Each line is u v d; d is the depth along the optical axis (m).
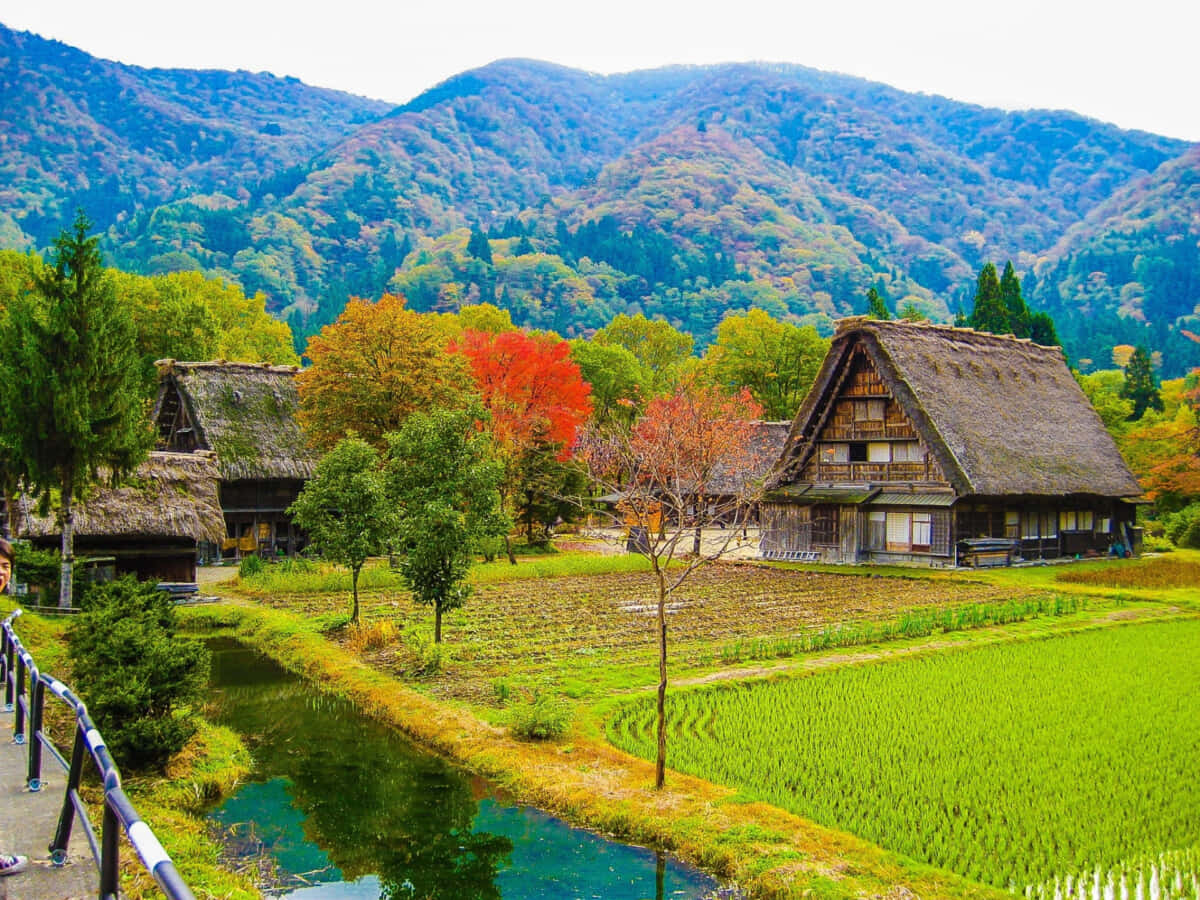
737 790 13.77
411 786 14.94
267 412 47.16
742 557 47.72
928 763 14.82
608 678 20.72
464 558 24.17
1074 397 49.84
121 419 27.38
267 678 22.33
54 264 27.25
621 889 11.48
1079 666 21.91
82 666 16.39
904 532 43.16
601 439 40.69
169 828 12.64
